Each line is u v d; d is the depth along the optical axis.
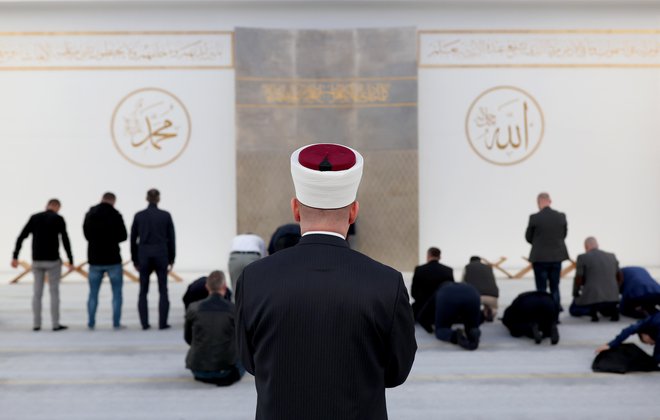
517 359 5.05
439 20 11.23
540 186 11.35
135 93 11.18
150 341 5.81
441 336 5.54
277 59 10.99
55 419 3.73
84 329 6.37
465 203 11.33
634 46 11.24
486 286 6.48
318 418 1.26
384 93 10.99
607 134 11.34
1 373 4.75
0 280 10.24
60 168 11.16
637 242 11.35
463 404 3.94
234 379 4.44
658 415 3.72
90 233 6.29
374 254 11.04
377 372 1.32
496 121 11.30
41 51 11.09
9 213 11.14
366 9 11.20
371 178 11.03
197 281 5.62
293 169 1.42
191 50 11.18
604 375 4.57
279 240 5.20
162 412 3.84
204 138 11.24
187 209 11.27
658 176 11.34
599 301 6.37
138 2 10.87
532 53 11.24
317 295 1.31
